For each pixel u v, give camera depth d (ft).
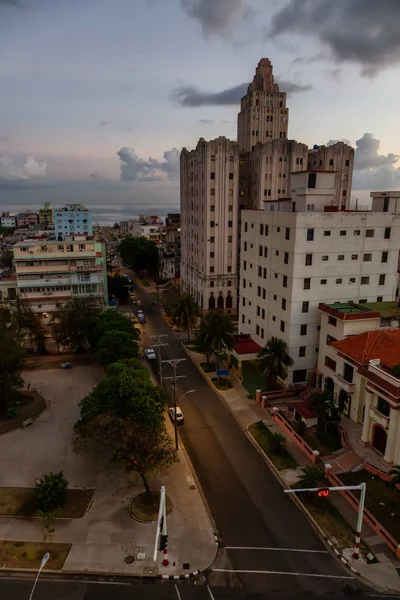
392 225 167.32
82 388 171.63
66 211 568.41
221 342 182.91
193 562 88.89
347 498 107.65
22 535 95.25
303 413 140.46
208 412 153.99
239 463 123.54
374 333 138.51
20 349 153.79
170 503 106.22
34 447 129.49
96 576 85.46
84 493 109.29
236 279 286.66
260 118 354.74
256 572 86.69
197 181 285.23
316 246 160.25
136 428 105.19
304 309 165.17
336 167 312.71
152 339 236.63
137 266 424.87
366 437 124.26
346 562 88.38
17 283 235.40
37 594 81.30
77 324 202.18
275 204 204.33
